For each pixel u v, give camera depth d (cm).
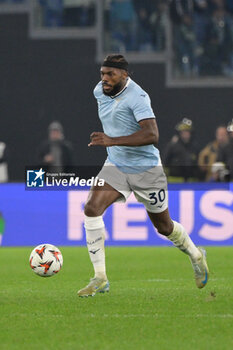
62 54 7938
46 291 3178
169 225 2881
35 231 5812
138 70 7881
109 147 2848
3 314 2533
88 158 7844
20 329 2273
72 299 2855
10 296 2992
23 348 2025
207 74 7894
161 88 7856
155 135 2708
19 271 4109
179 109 7838
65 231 5800
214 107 7812
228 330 2242
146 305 2683
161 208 2847
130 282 3525
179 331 2228
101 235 2830
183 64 7919
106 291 2881
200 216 5722
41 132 7925
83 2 8062
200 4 7850
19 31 7962
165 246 5709
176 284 3419
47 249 3036
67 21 8075
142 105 2719
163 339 2125
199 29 7881
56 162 6831
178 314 2503
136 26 7962
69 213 5800
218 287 3219
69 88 7925
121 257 4872
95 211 2794
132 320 2397
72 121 7906
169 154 6588
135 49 7975
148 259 4738
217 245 5716
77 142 7881
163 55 7850
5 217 5831
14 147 7925
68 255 5028
